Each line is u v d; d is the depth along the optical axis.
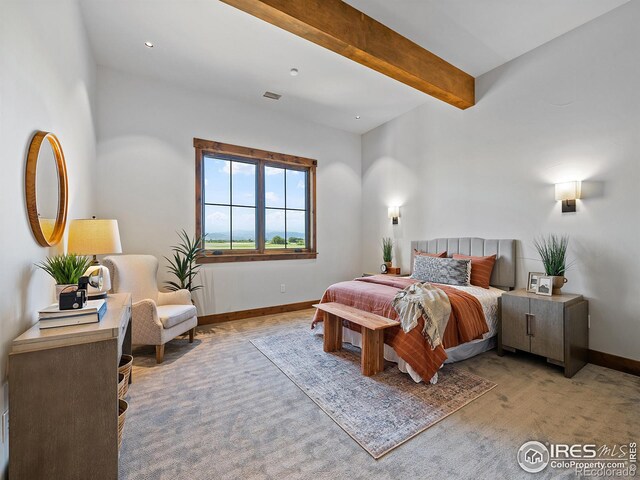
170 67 3.51
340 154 5.48
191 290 3.81
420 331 2.48
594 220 2.85
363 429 1.84
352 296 3.21
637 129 2.60
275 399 2.18
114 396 1.39
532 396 2.22
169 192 3.85
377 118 5.05
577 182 2.89
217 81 3.83
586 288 2.89
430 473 1.50
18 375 1.26
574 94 2.98
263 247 4.64
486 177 3.74
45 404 1.30
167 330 2.88
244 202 4.52
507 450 1.66
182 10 2.63
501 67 3.56
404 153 4.88
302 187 5.14
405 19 2.82
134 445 1.70
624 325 2.66
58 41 2.07
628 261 2.65
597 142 2.83
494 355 3.02
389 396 2.22
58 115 2.08
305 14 2.40
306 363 2.80
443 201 4.27
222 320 4.21
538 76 3.25
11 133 1.41
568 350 2.54
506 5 2.65
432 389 2.32
